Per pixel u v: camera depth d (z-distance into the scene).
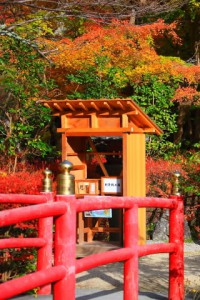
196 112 20.89
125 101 10.12
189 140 21.48
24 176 9.70
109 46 15.09
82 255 10.15
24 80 13.27
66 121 10.66
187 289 8.09
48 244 6.63
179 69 16.31
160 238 12.90
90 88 14.78
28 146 13.32
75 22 15.78
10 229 8.05
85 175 10.86
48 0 10.35
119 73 15.30
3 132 13.16
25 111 13.02
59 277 4.50
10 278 8.02
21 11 12.16
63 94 15.42
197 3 19.34
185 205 13.95
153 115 16.52
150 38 16.56
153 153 16.67
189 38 21.86
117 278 9.02
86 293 7.00
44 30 14.71
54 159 15.20
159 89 16.36
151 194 13.26
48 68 14.77
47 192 6.30
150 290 8.28
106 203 5.24
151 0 13.43
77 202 4.74
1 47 13.27
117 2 10.84
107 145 11.30
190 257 11.08
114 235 10.98
